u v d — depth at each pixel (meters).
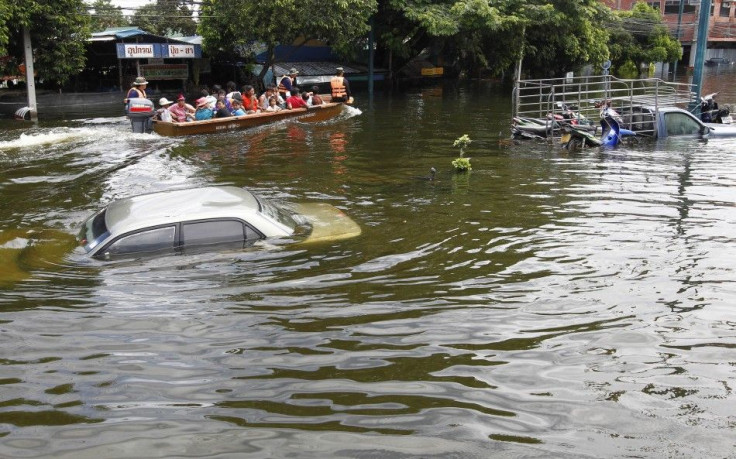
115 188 11.55
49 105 26.00
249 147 16.30
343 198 10.50
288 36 27.94
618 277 6.81
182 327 5.64
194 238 7.30
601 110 17.61
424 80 39.97
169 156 14.95
